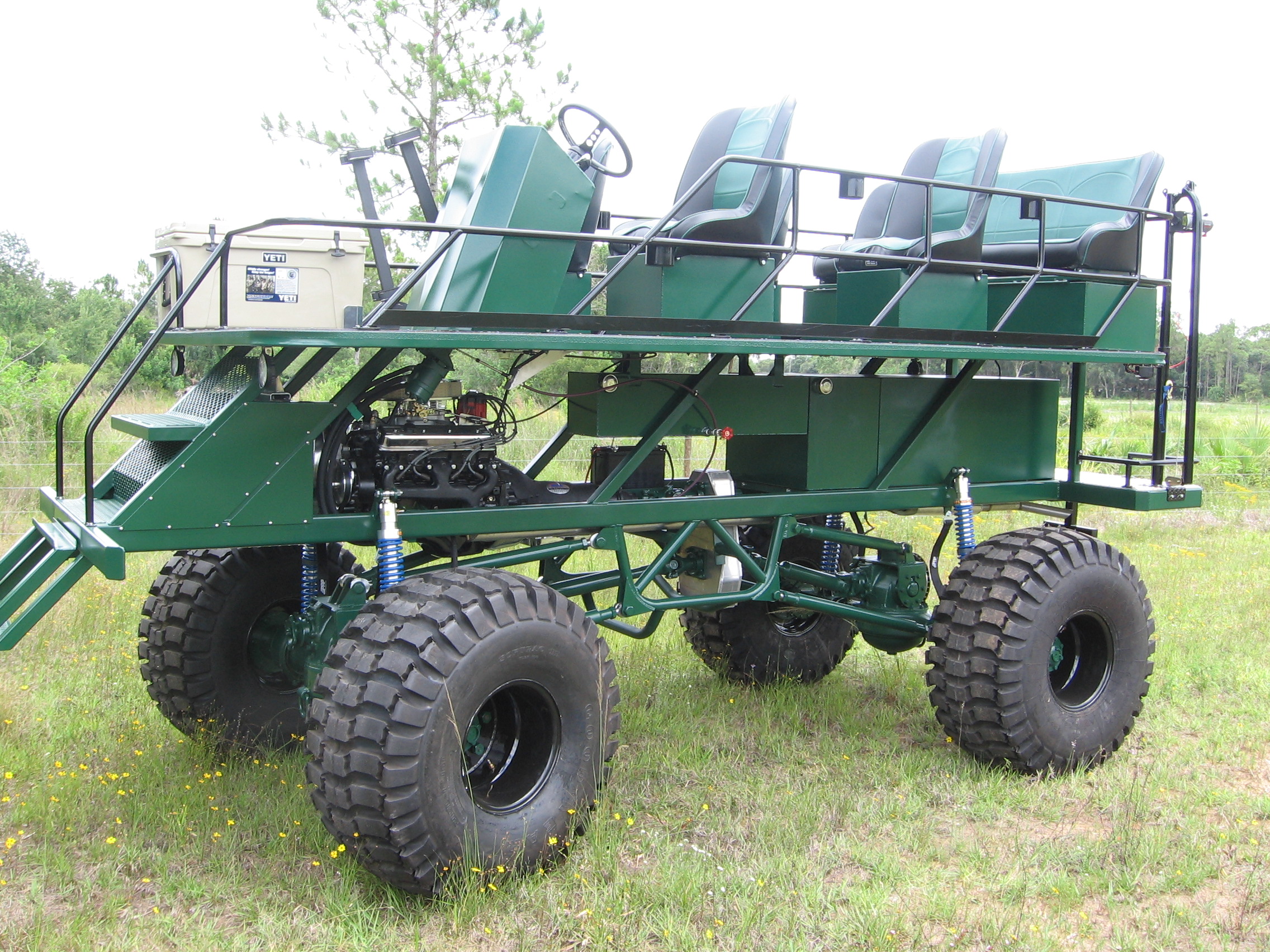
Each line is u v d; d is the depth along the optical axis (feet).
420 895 10.94
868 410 15.93
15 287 82.17
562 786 11.84
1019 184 18.21
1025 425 17.29
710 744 15.67
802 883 11.43
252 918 10.70
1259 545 30.81
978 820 13.35
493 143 12.99
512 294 12.33
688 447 20.93
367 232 12.73
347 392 12.17
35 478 30.50
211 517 11.38
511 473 14.16
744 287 13.76
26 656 18.12
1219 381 125.80
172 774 13.92
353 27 35.19
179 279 12.00
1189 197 16.44
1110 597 15.15
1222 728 16.43
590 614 13.60
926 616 16.16
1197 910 11.10
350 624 11.27
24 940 10.06
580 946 10.35
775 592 15.35
